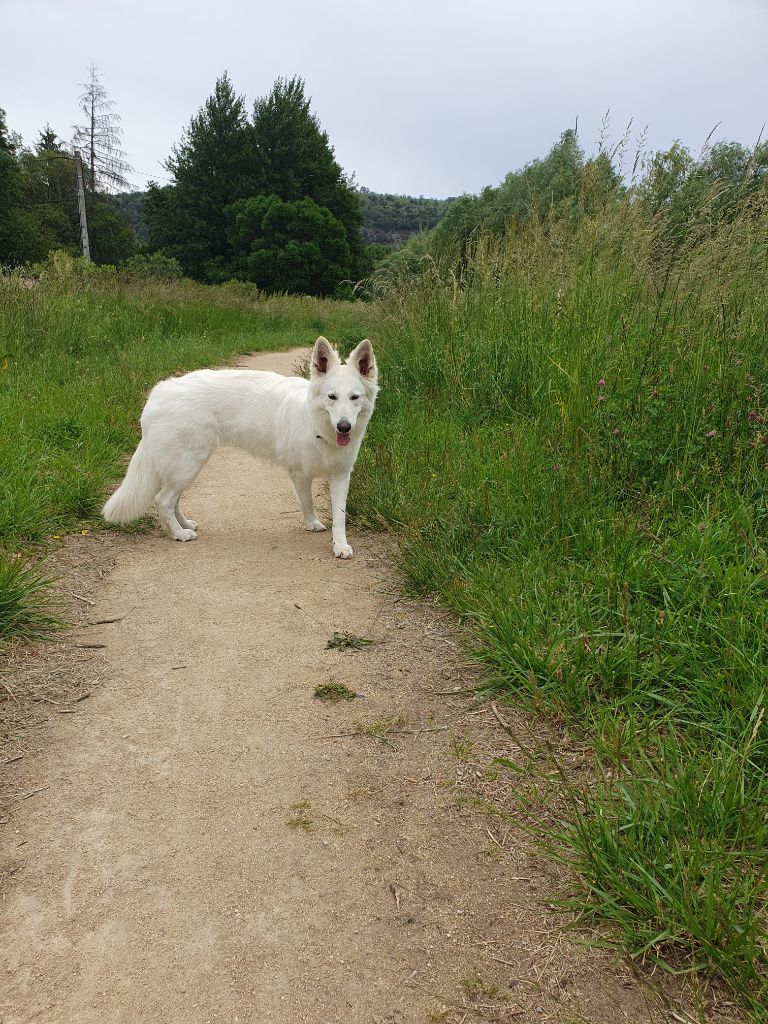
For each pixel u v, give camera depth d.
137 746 2.60
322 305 25.48
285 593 3.95
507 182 13.04
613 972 1.72
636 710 2.62
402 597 3.86
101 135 44.75
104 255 52.88
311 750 2.60
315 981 1.71
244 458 7.20
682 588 3.10
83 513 4.96
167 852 2.11
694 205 5.86
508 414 6.45
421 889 1.99
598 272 6.25
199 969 1.74
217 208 46.91
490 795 2.36
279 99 45.88
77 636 3.37
